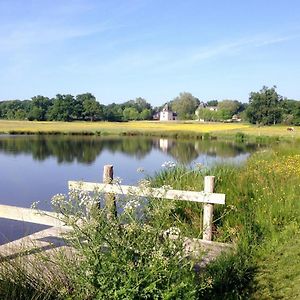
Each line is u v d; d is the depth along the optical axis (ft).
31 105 386.11
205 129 239.30
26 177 58.65
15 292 11.40
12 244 17.13
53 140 163.53
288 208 22.56
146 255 11.02
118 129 240.12
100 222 11.28
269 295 13.48
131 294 10.06
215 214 22.33
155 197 13.99
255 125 300.20
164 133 205.98
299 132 191.11
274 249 17.58
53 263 12.45
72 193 12.25
